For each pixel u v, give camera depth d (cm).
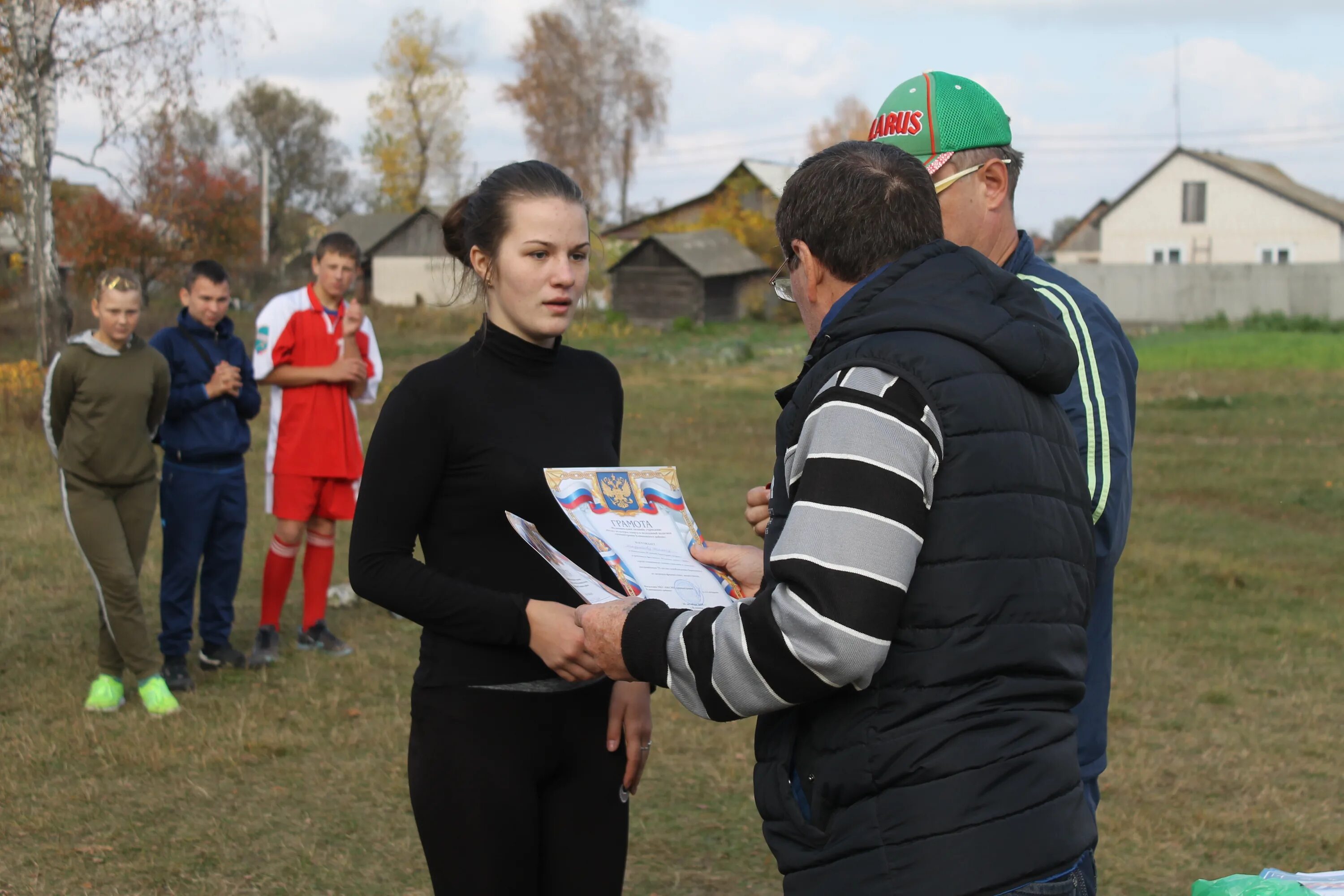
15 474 1021
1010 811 163
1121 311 4969
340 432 579
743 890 363
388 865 371
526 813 230
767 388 2356
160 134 1536
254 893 351
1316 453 1393
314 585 598
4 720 482
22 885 349
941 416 167
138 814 402
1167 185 5638
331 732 482
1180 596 761
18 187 1457
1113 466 209
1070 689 173
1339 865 383
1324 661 625
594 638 193
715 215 5812
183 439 537
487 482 233
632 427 1617
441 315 4194
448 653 231
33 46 1379
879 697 167
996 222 238
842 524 160
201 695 525
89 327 2361
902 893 163
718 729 506
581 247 238
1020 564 169
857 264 183
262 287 3928
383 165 6000
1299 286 4725
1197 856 390
